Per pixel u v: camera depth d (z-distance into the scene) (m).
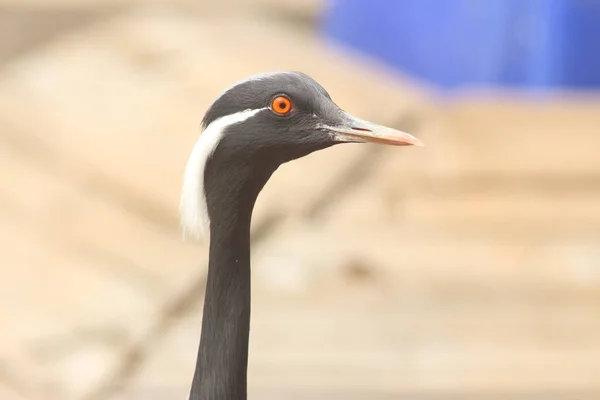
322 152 13.88
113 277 11.21
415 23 18.05
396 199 12.95
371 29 18.52
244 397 6.24
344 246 11.88
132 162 13.56
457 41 17.72
